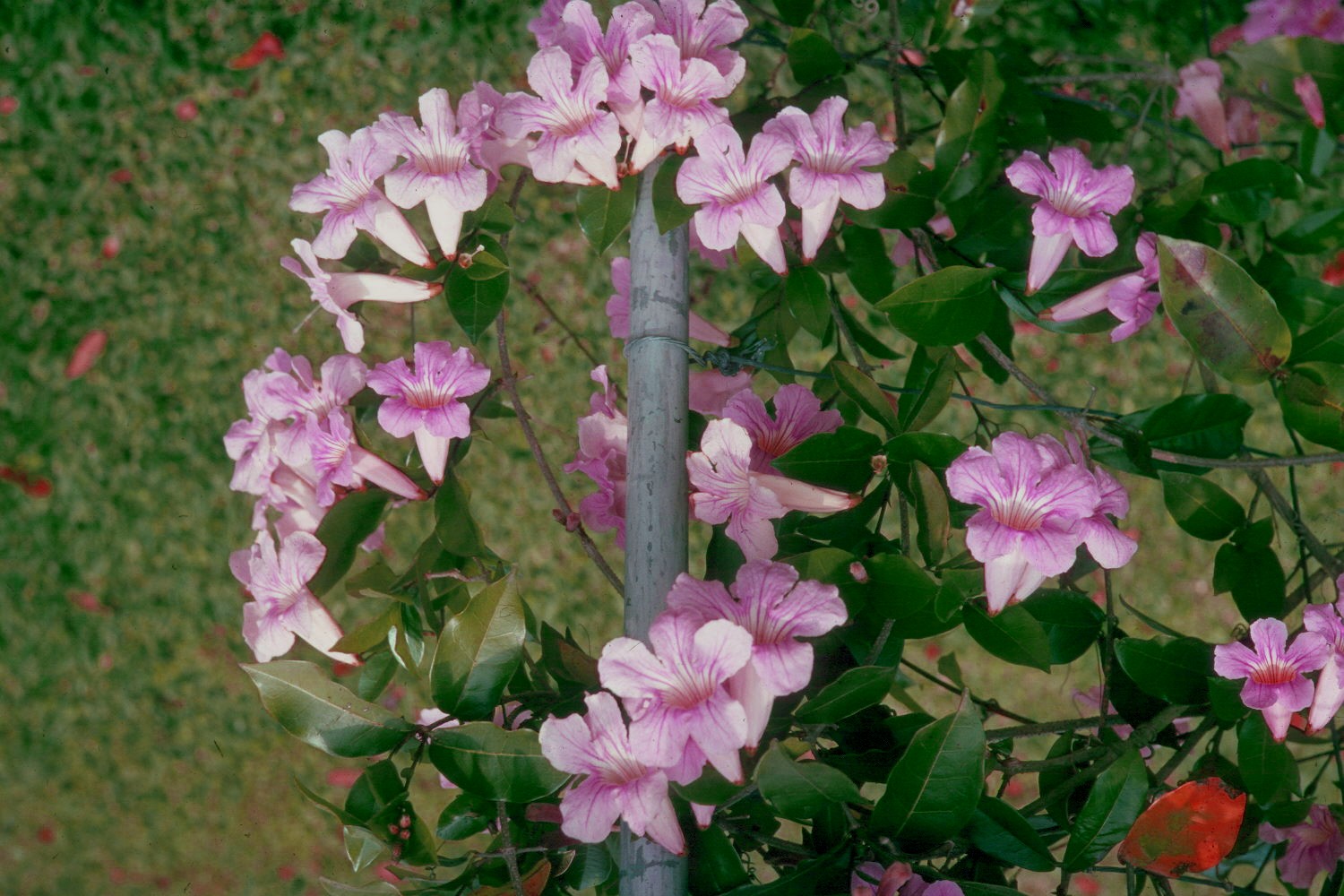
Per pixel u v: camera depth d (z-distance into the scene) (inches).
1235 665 44.3
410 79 112.1
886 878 42.0
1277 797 46.1
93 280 108.9
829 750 47.4
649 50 43.4
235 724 97.7
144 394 105.4
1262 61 46.7
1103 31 107.0
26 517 102.9
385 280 46.4
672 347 45.5
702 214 44.1
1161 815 44.3
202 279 108.3
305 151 111.2
